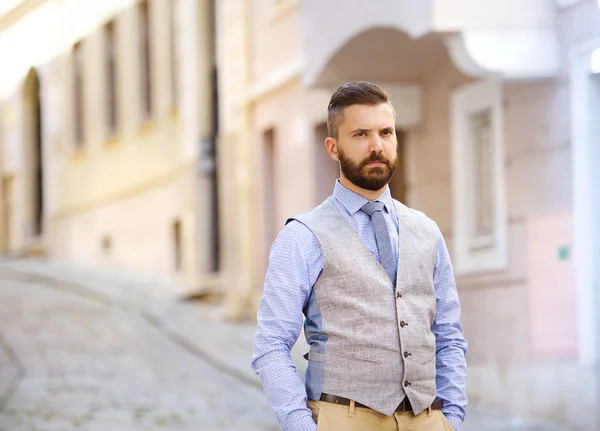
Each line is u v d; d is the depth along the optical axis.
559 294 11.84
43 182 31.20
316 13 14.92
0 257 31.28
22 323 18.56
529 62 11.82
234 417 11.10
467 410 10.59
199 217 22.83
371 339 4.38
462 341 4.68
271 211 20.20
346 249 4.45
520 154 12.49
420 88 14.95
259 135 20.25
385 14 12.84
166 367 14.56
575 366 11.52
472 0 11.85
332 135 4.57
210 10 23.08
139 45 26.25
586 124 11.35
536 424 9.74
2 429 10.23
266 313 4.47
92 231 28.98
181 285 22.69
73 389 12.72
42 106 30.61
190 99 23.14
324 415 4.38
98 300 21.59
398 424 4.40
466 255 13.67
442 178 14.39
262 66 19.89
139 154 26.27
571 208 11.60
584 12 11.21
